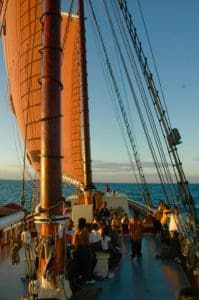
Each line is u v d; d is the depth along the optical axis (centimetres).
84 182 1672
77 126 1800
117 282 790
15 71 1071
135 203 2405
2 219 1084
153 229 1406
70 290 650
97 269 823
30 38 955
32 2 938
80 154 1811
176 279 809
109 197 1770
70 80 1816
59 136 619
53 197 603
